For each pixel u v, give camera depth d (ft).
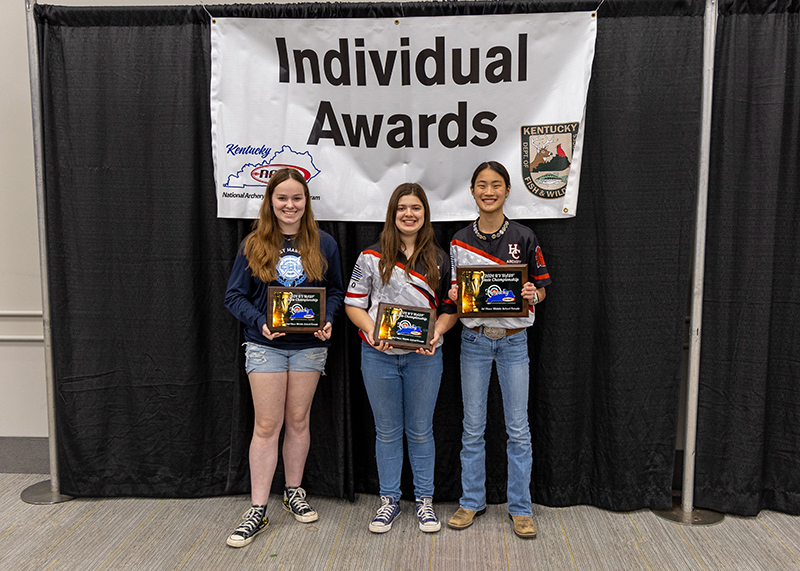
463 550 7.14
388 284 7.21
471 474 7.65
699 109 7.58
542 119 7.67
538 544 7.27
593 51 7.49
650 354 7.93
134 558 6.97
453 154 7.86
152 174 8.07
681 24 7.49
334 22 7.63
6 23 9.24
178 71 7.92
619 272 7.82
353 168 7.97
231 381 8.50
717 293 7.89
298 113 7.88
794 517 7.98
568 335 8.00
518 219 7.86
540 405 8.16
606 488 8.13
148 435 8.41
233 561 6.93
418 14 7.57
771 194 7.61
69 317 8.29
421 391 7.35
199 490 8.52
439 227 8.18
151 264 8.18
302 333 7.32
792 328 7.95
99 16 7.87
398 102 7.79
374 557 7.00
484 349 7.35
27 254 9.58
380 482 7.78
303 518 7.77
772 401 8.08
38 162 7.98
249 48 7.78
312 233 7.33
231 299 7.26
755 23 7.47
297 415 7.57
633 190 7.75
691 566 6.82
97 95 8.00
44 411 9.77
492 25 7.52
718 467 8.09
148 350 8.30
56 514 7.99
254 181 8.00
